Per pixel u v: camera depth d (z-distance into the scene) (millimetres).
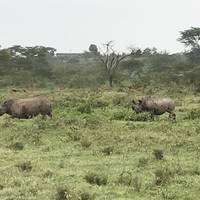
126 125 48938
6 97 86938
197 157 33312
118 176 27984
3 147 37781
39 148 37500
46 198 23594
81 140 39688
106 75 170500
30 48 196625
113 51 150875
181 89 120062
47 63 199250
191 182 26438
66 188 24109
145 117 54375
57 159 33344
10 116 54906
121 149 36344
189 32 198750
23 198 23547
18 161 32188
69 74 184125
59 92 111562
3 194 24359
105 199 23516
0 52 176375
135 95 92438
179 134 42562
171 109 55250
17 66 186500
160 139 39844
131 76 180625
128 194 24547
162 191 24797
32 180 26891
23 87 141000
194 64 174875
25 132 44156
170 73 160250
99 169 30172
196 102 80875
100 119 54219
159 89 118938
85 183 26484
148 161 31969
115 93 97500
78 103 71812
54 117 54125
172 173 28359
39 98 51031
